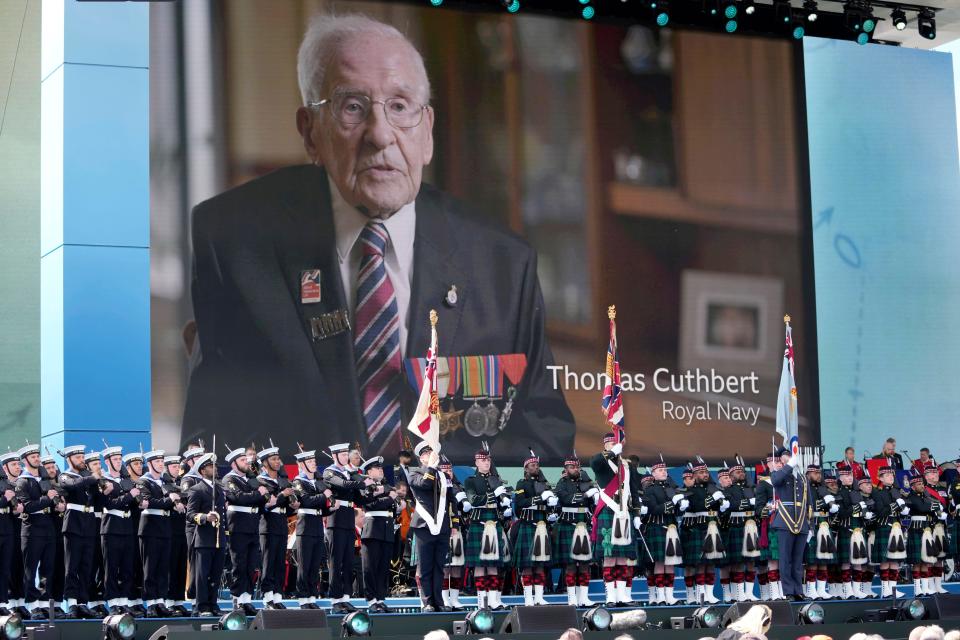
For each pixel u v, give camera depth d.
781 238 41.75
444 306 38.03
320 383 36.66
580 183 39.88
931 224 43.53
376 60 38.16
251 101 36.94
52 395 34.69
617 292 39.91
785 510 32.34
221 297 36.06
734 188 41.44
